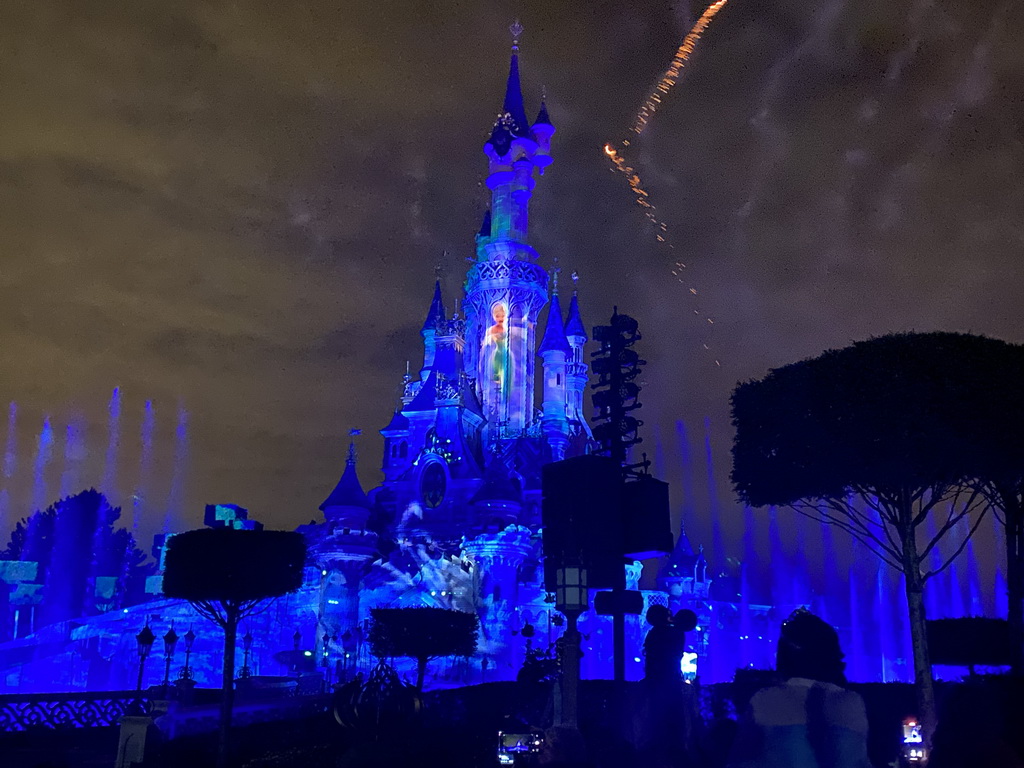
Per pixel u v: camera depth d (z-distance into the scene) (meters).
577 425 121.19
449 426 114.19
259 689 46.31
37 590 109.44
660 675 15.25
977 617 31.94
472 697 29.98
